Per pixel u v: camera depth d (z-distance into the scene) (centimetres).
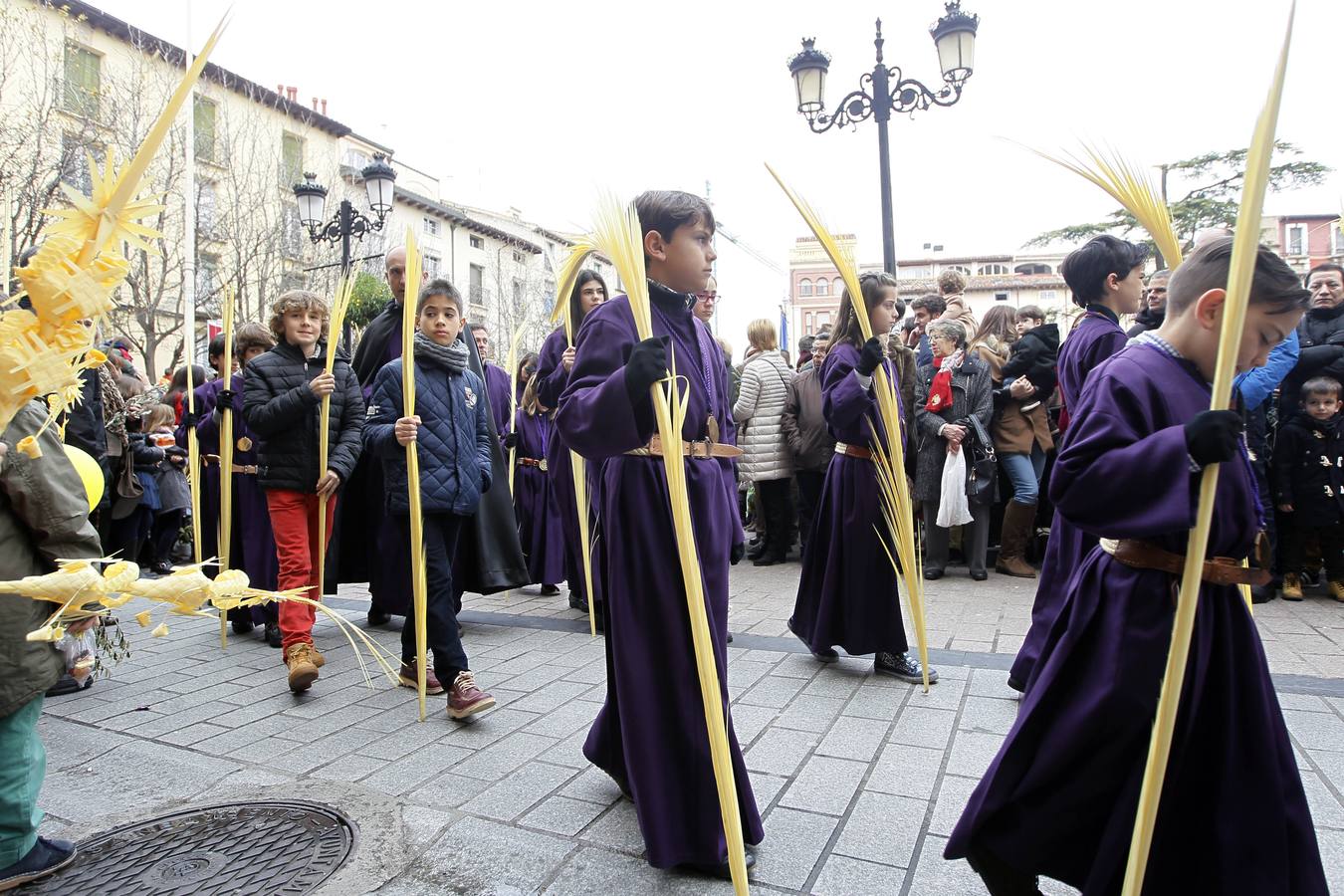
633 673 213
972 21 743
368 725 336
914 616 354
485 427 392
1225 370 132
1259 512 155
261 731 332
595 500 240
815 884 205
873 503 374
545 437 618
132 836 243
